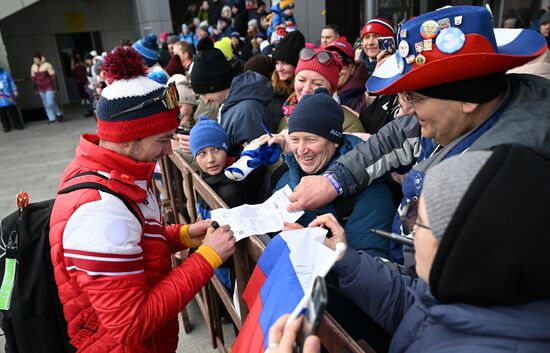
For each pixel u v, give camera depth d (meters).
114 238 0.99
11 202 4.63
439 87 0.95
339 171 1.36
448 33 0.91
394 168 1.42
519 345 0.57
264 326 0.83
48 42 12.78
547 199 0.54
